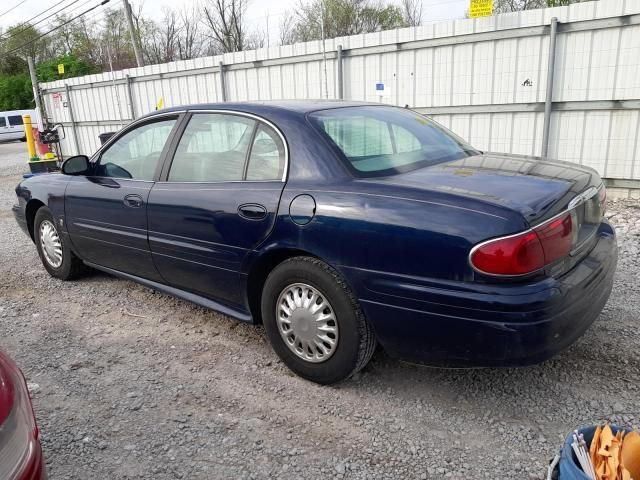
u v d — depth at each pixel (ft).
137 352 12.37
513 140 26.45
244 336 12.95
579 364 10.93
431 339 8.84
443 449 8.65
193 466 8.48
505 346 8.19
